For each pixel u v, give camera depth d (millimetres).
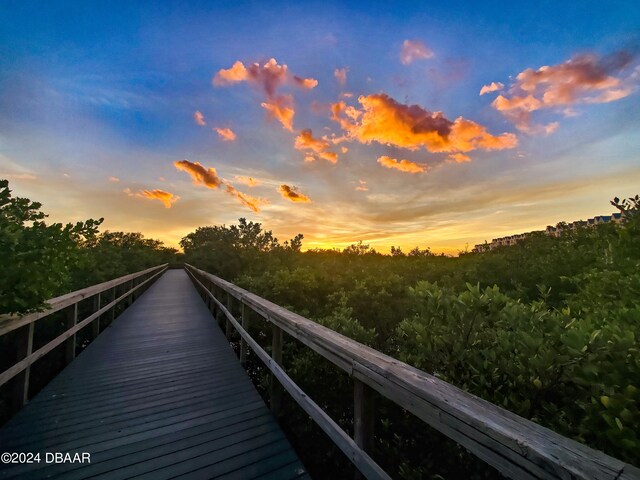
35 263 2359
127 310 7738
